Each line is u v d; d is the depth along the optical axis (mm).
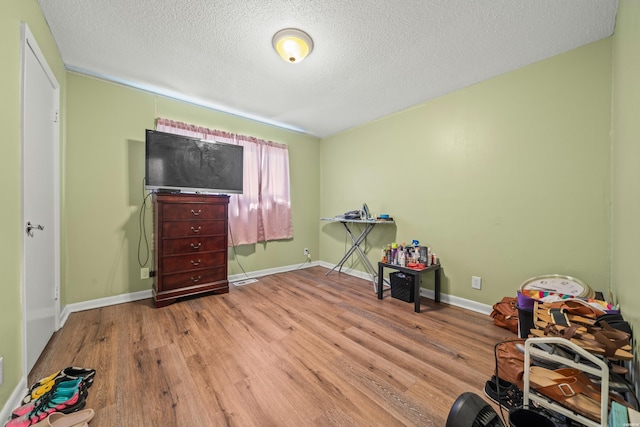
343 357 1591
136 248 2568
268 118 3355
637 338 1017
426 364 1522
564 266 1893
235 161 2975
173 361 1535
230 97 2750
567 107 1874
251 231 3373
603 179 1729
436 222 2680
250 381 1363
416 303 2318
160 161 2449
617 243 1471
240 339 1802
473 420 892
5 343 1102
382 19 1608
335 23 1646
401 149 3031
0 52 1120
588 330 1095
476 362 1544
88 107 2320
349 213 3301
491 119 2268
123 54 2008
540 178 1999
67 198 2215
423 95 2633
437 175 2668
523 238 2088
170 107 2766
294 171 3928
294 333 1897
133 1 1486
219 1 1479
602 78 1732
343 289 2996
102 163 2389
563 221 1896
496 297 2240
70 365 1487
